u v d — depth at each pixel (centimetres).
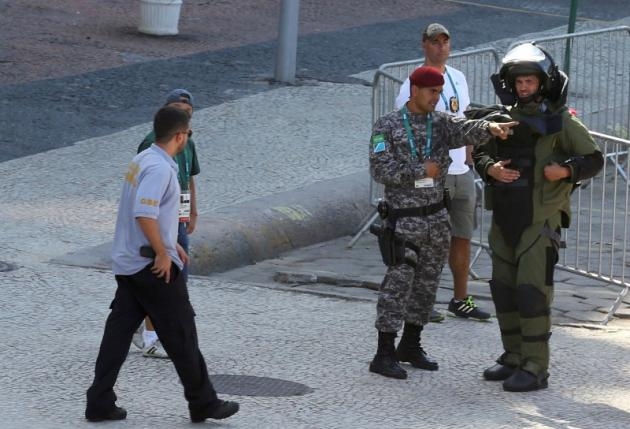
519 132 2652
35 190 4238
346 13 7619
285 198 4206
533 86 2628
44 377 2672
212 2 7688
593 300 3500
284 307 3300
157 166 2372
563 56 5647
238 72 6059
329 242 4153
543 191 2652
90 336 2962
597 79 5528
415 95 2688
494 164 2652
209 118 5241
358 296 3478
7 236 3734
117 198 4209
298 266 3841
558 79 2638
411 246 2712
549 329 2700
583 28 7625
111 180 4406
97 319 3091
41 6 7156
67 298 3241
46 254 3591
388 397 2623
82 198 4181
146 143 2770
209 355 2867
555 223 2670
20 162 4556
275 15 7500
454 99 3191
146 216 2344
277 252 3966
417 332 2822
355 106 5594
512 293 2738
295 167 4631
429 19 7619
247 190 4306
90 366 2753
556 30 7525
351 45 6788
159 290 2373
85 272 3462
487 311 3366
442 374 2795
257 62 6288
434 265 2770
